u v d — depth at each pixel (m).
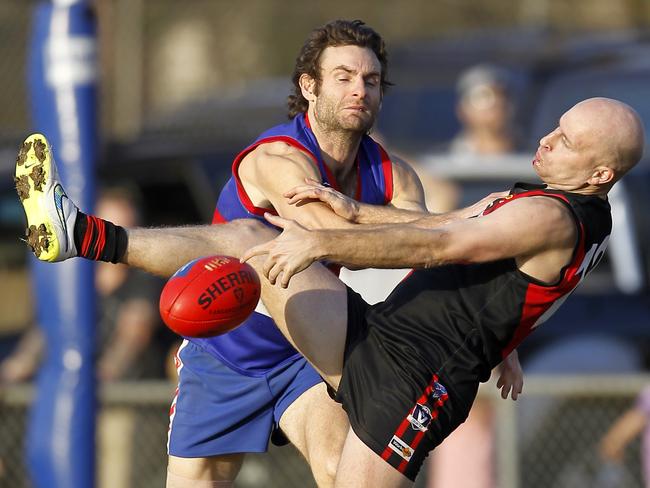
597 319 28.97
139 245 17.53
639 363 28.50
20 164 17.38
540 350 28.75
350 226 16.25
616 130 16.23
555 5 55.72
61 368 27.31
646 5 54.41
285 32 56.53
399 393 16.75
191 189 31.53
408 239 15.61
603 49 35.72
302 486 28.03
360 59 17.83
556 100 33.31
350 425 17.44
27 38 48.69
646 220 30.14
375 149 18.80
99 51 28.98
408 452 16.75
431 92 34.81
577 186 16.50
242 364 19.17
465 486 26.83
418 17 56.38
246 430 19.53
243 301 16.53
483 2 56.34
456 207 29.77
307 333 17.48
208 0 56.25
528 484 27.41
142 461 28.08
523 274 16.42
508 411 27.05
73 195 27.92
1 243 32.78
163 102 53.28
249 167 18.31
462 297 16.89
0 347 30.95
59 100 27.95
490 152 31.38
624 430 27.17
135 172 31.84
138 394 27.81
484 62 35.69
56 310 27.38
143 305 29.19
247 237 17.91
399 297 17.39
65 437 27.00
